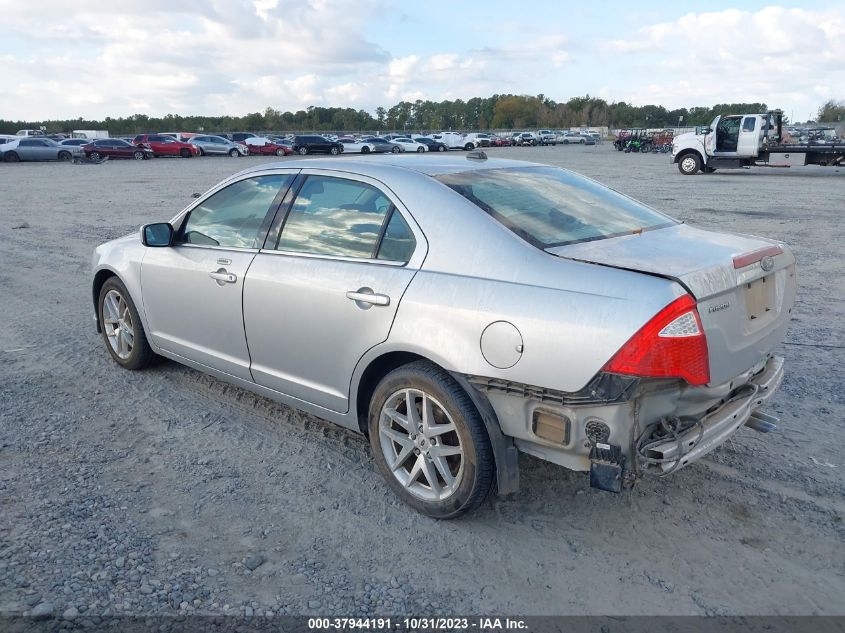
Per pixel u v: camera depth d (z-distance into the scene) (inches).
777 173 1066.1
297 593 115.4
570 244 127.9
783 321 138.2
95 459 160.4
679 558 124.0
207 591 115.1
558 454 120.0
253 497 144.8
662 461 111.1
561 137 3142.2
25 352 237.1
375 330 136.2
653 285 110.2
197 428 177.5
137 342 207.6
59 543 127.0
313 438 171.8
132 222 576.1
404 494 140.3
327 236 151.6
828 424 174.6
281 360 159.6
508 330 118.0
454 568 122.3
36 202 738.8
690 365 109.2
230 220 174.9
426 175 143.6
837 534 129.8
